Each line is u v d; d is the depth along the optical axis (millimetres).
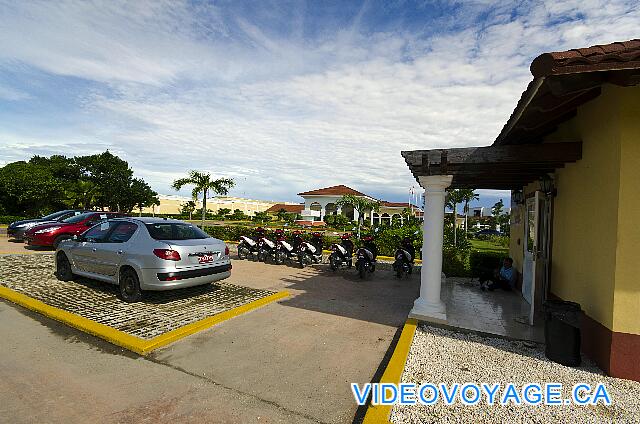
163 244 5645
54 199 27672
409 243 10586
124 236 6207
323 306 6344
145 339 4324
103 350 4125
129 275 5848
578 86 3383
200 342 4457
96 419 2812
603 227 4066
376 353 4328
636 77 3170
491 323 5535
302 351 4301
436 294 5711
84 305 5609
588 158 4527
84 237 6793
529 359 4230
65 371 3588
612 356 3795
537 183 6879
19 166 29375
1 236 14844
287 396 3273
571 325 4074
